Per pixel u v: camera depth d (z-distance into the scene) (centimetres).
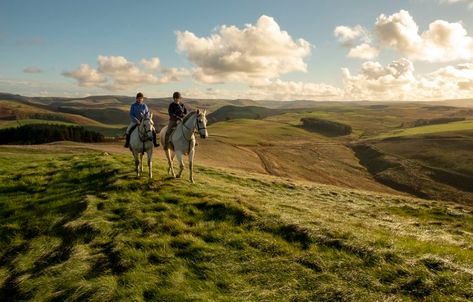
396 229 1652
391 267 930
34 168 2217
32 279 1048
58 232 1323
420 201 3120
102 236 1239
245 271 967
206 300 845
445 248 1104
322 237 1114
